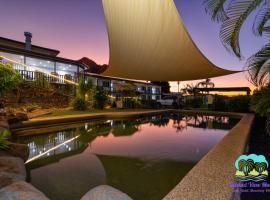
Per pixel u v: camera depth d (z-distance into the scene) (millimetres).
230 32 2795
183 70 7812
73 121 8078
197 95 20297
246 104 14016
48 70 16531
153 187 2568
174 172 3105
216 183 1701
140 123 9477
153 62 7367
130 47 6559
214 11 2719
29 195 1704
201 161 2312
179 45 6047
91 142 5215
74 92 15141
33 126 6602
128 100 17625
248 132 4473
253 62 2871
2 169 2338
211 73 7867
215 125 9219
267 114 4715
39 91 12578
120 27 5785
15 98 10852
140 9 5129
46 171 3074
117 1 5098
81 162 3537
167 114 15055
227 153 2670
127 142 5242
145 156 3955
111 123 9086
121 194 1692
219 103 16219
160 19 5316
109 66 7914
